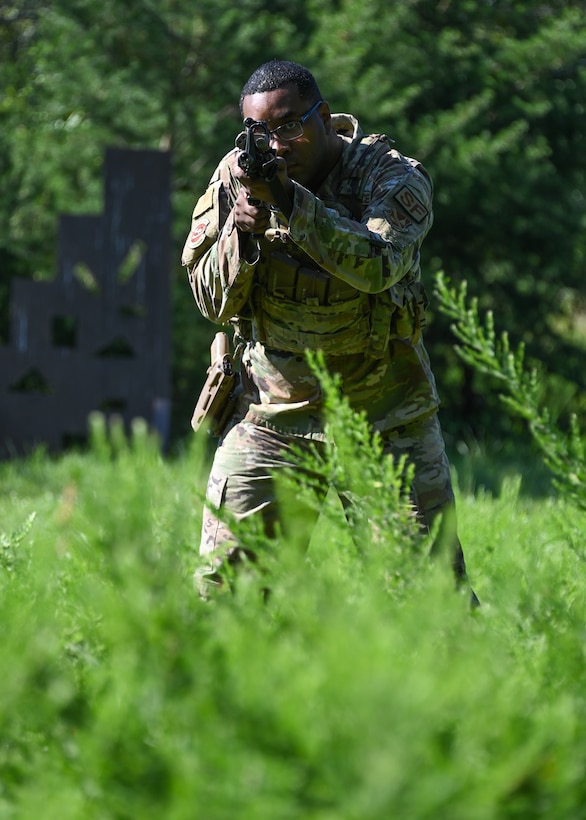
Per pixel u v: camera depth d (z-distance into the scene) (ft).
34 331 99.96
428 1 140.67
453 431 135.44
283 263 31.24
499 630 21.49
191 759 14.74
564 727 15.62
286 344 32.24
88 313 99.91
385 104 124.47
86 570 21.40
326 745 13.98
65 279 99.76
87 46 130.41
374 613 16.05
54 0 131.44
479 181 132.36
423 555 20.56
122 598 17.56
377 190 31.14
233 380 33.55
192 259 33.55
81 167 134.21
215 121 127.44
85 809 15.89
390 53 131.95
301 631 17.53
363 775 13.47
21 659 17.42
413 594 19.22
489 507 45.96
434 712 14.23
